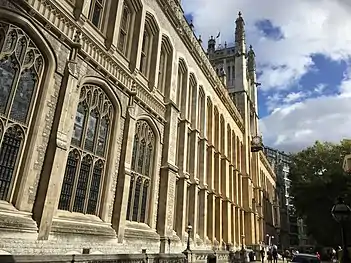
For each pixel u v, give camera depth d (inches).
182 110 1123.3
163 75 996.6
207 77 1427.2
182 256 666.2
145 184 813.2
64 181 542.9
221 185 1510.8
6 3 458.9
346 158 669.3
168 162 895.1
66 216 532.7
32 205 469.4
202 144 1268.5
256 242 1939.0
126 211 673.6
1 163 441.4
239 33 2434.8
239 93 2231.8
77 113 589.9
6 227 417.4
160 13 975.0
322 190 1875.0
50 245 476.1
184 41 1167.0
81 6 608.4
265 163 2878.9
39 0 512.4
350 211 431.2
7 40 465.7
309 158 2126.0
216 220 1350.9
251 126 2509.8
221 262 1202.6
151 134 865.5
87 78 608.7
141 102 800.3
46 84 518.9
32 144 481.1
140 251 707.4
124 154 696.4
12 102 463.5
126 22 815.7
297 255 814.5
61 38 553.6
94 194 620.1
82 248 537.0
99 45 649.0
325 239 1919.3
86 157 604.4
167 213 850.1
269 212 2800.2
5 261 293.3
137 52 793.6
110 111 691.4
